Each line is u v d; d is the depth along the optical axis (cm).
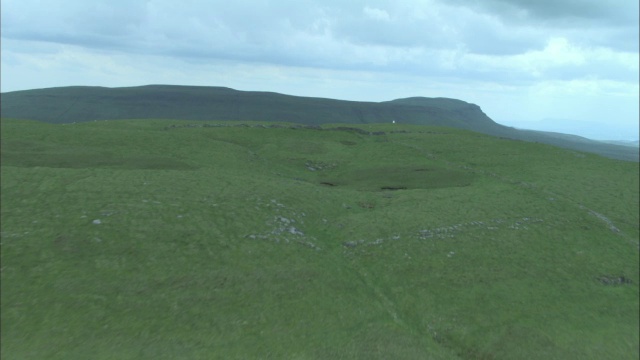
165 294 3109
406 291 3706
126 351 2531
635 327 3731
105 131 7975
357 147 9550
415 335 3161
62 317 2731
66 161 5916
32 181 4650
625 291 4297
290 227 4475
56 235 3597
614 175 7625
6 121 8144
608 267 4625
